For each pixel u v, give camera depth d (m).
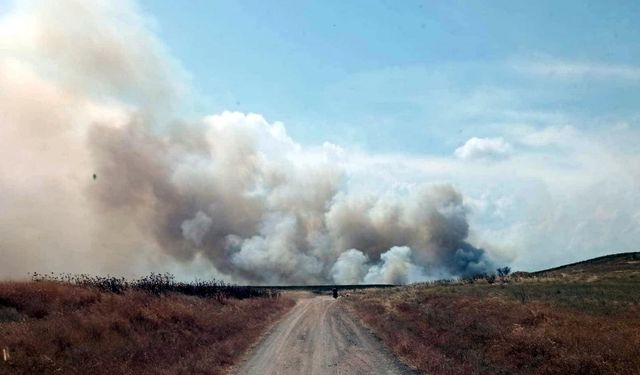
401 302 40.00
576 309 22.62
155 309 21.98
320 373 15.37
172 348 17.50
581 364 13.25
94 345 14.86
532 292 34.31
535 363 14.59
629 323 18.06
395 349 19.97
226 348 19.53
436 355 17.25
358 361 17.45
